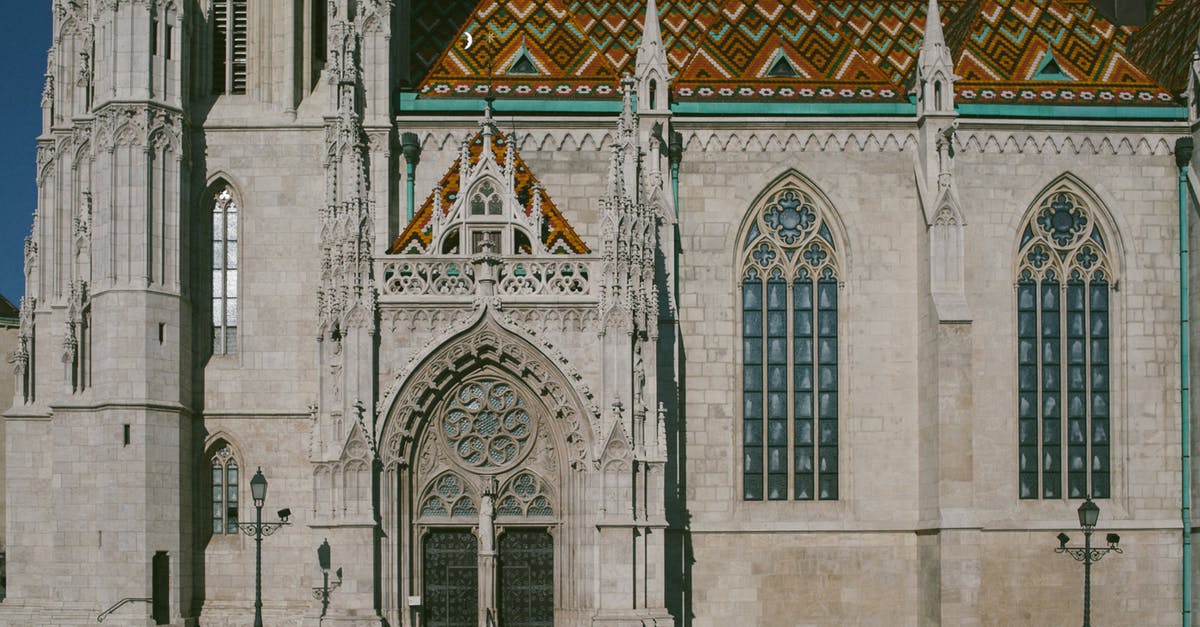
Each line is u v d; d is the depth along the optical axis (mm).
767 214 55250
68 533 50844
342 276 45469
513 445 46562
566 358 45750
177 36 51688
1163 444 55188
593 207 54531
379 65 52531
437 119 53688
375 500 45031
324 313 45750
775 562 53188
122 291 49625
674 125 54469
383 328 45656
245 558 51406
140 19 50938
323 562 44750
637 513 45344
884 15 61594
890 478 53969
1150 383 55406
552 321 45969
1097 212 55875
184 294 51375
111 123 50406
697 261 54375
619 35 59562
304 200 52781
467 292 46094
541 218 48219
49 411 56406
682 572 50344
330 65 51906
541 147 54594
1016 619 53312
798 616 53062
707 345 54062
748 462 54406
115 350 49562
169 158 51062
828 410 54656
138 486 48844
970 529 50688
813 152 55000
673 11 60750
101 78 51250
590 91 55188
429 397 45969
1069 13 60156
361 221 45688
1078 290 55812
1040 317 55531
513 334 45688
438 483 46500
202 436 51812
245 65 53844
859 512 53688
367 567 44312
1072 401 55375
